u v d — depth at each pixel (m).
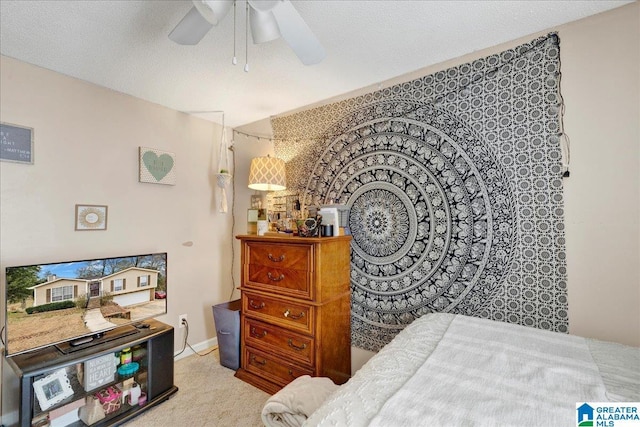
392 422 0.80
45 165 1.96
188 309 2.78
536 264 1.63
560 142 1.58
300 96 2.43
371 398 0.93
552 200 1.60
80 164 2.12
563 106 1.57
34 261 1.91
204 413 1.93
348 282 2.24
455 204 1.88
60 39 1.65
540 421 0.79
